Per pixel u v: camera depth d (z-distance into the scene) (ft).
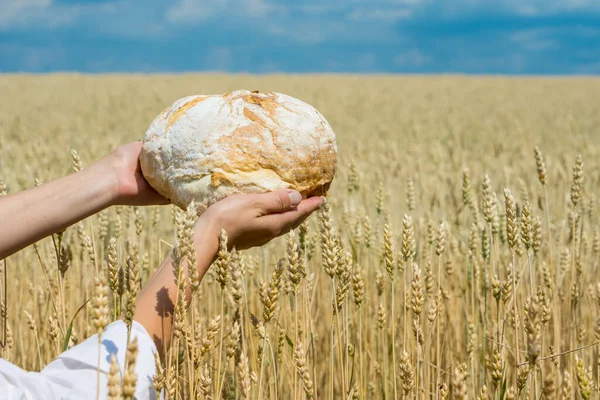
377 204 11.30
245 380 4.72
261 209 4.64
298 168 5.73
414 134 42.14
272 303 4.97
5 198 4.75
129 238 10.19
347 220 11.41
